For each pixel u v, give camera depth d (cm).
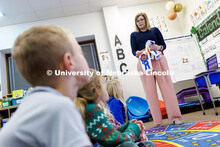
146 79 235
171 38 430
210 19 360
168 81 230
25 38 38
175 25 470
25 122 30
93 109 80
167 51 422
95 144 84
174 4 436
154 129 224
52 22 458
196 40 418
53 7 418
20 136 29
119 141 76
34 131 29
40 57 37
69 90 42
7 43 438
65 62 40
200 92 372
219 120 195
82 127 32
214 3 345
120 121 168
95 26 461
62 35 40
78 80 46
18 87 454
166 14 472
